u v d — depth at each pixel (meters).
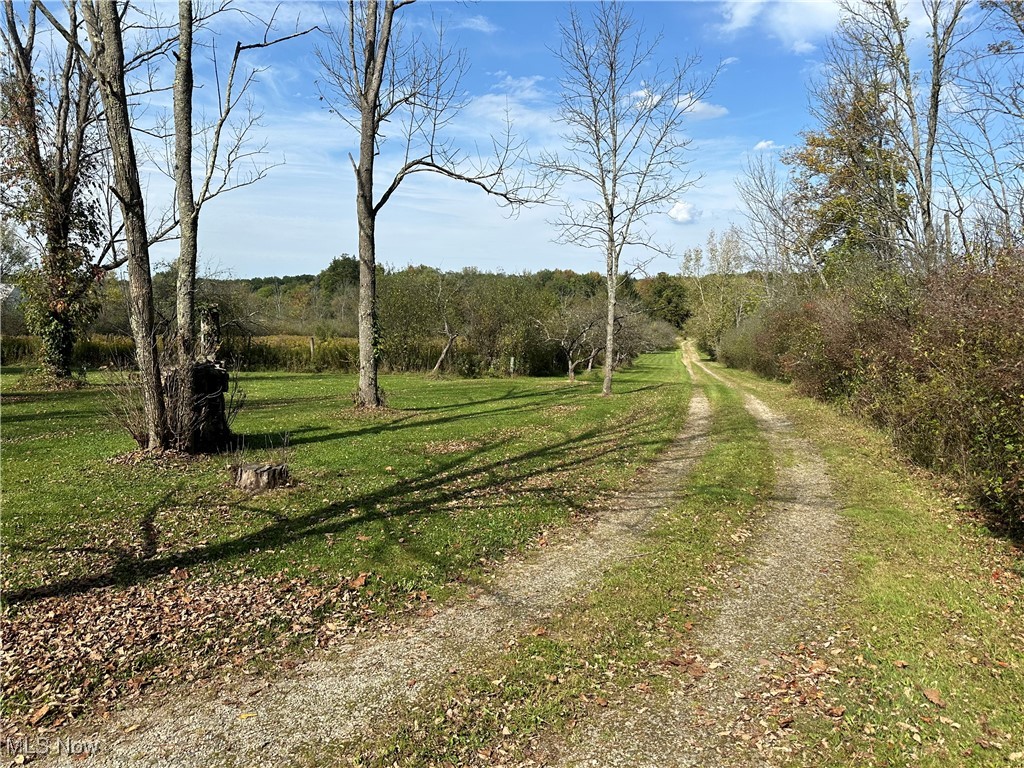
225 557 6.64
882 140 19.27
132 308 10.41
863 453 12.73
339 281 68.31
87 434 12.88
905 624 5.41
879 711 4.18
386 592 6.07
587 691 4.48
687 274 69.31
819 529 8.15
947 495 9.34
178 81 10.45
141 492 8.73
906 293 14.62
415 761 3.74
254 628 5.31
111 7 9.20
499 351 40.97
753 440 14.55
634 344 45.75
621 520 8.57
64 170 19.33
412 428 14.90
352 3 15.91
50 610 5.44
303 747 3.87
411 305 38.97
